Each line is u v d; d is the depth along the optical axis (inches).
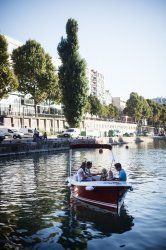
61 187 783.7
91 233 446.3
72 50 2258.9
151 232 447.5
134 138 3715.6
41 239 425.7
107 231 454.6
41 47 2544.3
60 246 402.3
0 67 1881.2
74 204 605.0
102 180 624.1
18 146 1672.0
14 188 772.0
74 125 2252.7
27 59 2482.8
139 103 5531.5
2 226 478.0
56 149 2021.4
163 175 1000.9
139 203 618.8
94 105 3843.5
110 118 4894.2
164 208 578.6
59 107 3595.0
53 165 1255.5
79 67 2237.9
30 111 3034.0
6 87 1937.7
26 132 2213.3
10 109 2632.9
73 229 462.9
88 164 668.7
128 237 429.4
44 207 585.6
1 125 2301.9
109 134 3575.3
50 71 2566.4
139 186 803.4
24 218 516.7
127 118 5905.5
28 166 1216.8
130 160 1531.7
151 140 4293.8
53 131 2827.3
